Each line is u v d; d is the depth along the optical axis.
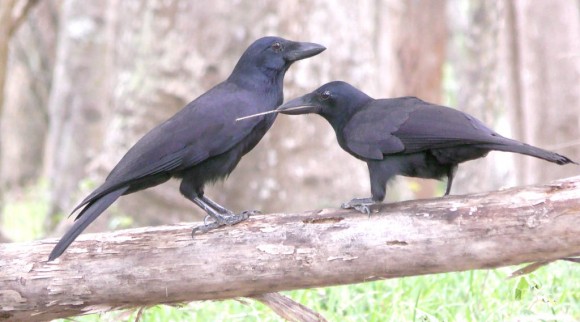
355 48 20.14
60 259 9.59
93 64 30.62
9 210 33.75
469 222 8.96
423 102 9.89
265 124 10.88
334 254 9.24
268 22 19.23
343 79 19.89
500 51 25.89
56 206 29.36
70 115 30.55
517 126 24.61
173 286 9.52
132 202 19.16
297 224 9.39
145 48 19.81
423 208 9.16
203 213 19.17
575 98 23.80
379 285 12.52
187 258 9.46
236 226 9.52
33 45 40.50
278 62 10.99
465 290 12.34
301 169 19.41
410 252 9.11
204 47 19.34
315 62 19.56
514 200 8.90
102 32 30.62
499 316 11.09
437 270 9.16
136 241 9.59
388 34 28.08
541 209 8.77
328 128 19.64
